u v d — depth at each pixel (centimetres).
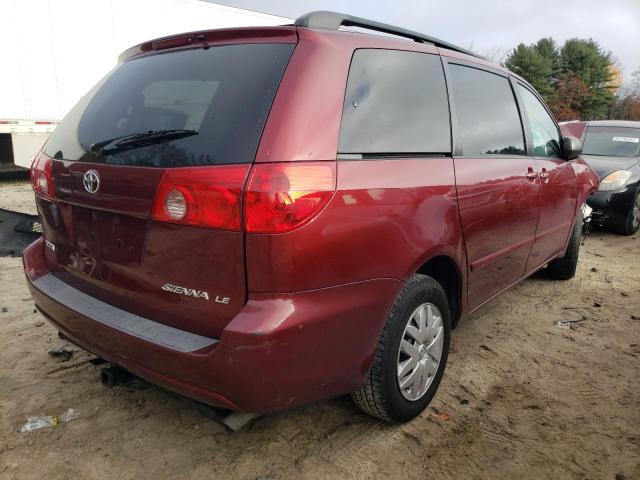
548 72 5106
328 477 234
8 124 1109
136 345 213
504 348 367
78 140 256
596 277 538
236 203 191
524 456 252
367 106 236
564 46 5497
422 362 269
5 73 1091
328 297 207
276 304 195
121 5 1214
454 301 301
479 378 323
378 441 259
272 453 249
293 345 197
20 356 333
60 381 305
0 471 232
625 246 698
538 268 425
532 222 374
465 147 300
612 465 248
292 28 223
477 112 321
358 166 221
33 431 259
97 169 228
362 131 230
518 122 374
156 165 209
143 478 230
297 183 193
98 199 228
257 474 234
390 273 231
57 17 1135
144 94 245
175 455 245
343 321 214
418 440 261
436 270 290
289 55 216
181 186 199
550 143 434
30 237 561
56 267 275
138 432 261
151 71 255
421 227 247
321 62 218
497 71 362
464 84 314
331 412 282
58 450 246
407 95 263
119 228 226
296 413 280
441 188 264
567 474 241
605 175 748
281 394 201
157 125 228
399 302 244
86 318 231
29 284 276
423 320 266
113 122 248
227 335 192
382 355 240
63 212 256
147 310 224
